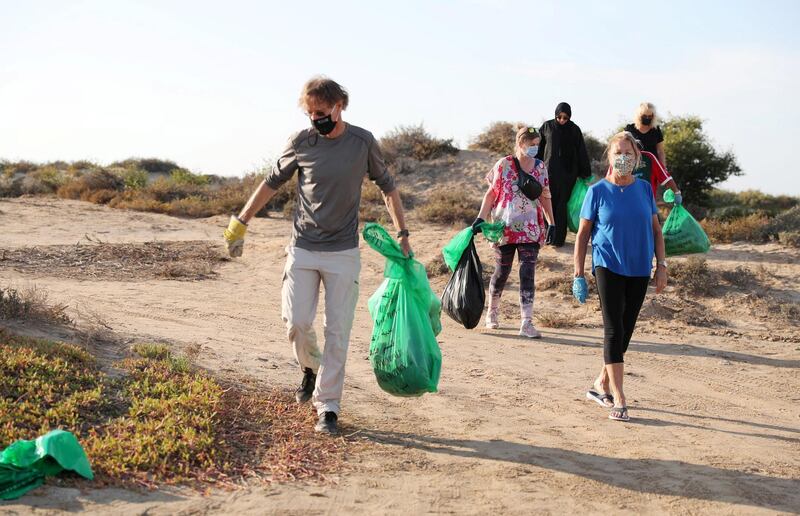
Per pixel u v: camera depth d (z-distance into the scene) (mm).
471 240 8234
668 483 5047
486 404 6820
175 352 7316
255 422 5625
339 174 5441
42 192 27953
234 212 23328
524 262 9930
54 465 4387
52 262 14133
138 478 4508
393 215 5820
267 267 14523
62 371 5688
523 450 5570
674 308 11148
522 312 9953
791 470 5426
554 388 7531
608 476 5125
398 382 5672
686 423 6523
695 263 12000
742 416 6859
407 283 5789
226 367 7133
